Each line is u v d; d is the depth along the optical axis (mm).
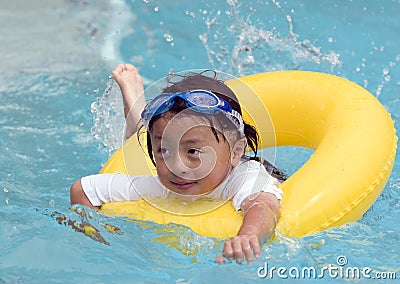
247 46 13984
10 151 10461
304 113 9086
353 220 7930
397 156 10445
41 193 9031
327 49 14312
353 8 16188
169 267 6961
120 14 16469
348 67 13672
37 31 15680
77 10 16734
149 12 16406
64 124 11539
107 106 11023
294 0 16094
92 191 7965
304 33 14812
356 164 7945
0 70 13758
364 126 8391
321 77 9359
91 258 7098
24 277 6820
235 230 7301
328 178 7789
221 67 13547
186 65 13930
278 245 7156
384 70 13500
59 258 7098
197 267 6938
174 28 15578
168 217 7570
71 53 14648
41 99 12516
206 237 7289
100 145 10805
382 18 15906
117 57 14430
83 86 13117
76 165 10164
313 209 7527
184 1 16641
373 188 7965
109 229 7523
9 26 15883
